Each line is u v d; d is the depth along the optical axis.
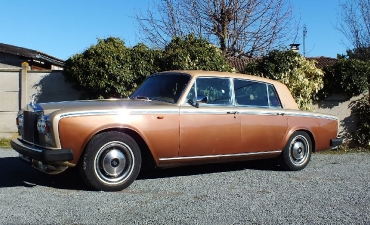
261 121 6.76
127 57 10.66
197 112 6.05
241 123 6.50
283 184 6.18
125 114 5.47
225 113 6.32
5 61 16.20
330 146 7.79
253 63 11.08
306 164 7.44
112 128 5.42
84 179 5.35
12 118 11.59
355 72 11.01
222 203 5.05
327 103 11.41
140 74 10.71
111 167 5.39
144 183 6.02
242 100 6.72
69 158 5.11
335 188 6.01
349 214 4.76
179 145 5.90
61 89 11.48
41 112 5.32
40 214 4.45
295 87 10.66
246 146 6.60
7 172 6.62
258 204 5.05
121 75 10.49
